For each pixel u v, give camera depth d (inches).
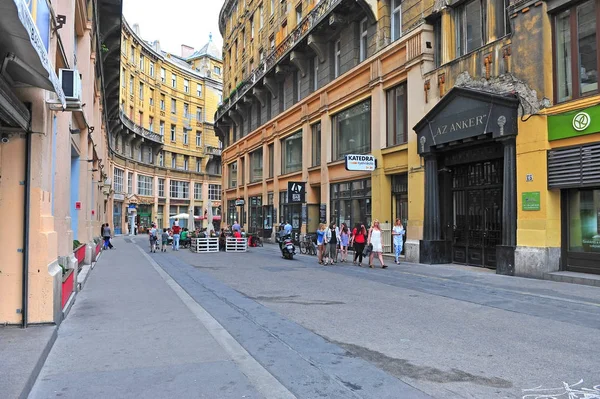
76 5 513.3
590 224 461.4
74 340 251.4
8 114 223.0
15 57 199.2
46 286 264.7
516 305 349.4
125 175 2016.5
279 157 1248.8
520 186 504.1
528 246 492.7
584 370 200.7
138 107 2143.2
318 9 960.3
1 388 164.2
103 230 1085.1
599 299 366.3
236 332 270.7
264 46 1417.3
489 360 215.8
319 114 992.9
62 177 408.8
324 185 962.7
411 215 682.2
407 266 626.8
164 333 267.4
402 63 711.1
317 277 525.3
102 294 405.7
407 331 271.7
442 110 609.0
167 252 972.6
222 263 708.0
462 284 459.2
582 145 447.2
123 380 189.8
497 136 525.7
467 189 616.4
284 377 194.1
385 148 752.3
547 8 482.6
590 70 453.7
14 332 247.1
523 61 504.4
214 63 2898.6
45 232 270.2
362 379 191.2
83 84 618.5
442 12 634.2
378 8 786.2
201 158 2706.7
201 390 178.9
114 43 981.8
